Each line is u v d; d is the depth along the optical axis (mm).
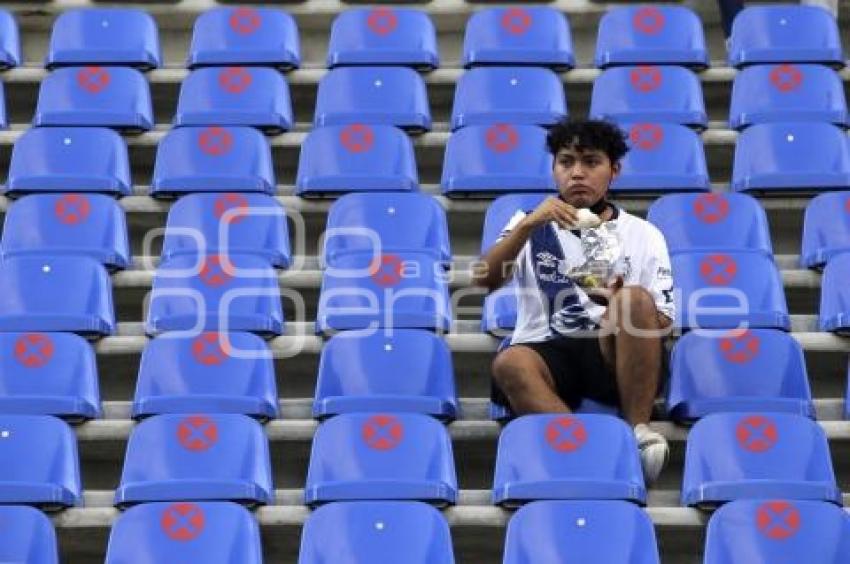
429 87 25578
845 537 16703
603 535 16641
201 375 19109
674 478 18875
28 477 17891
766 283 20109
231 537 16891
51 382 19172
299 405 19250
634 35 25578
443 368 19031
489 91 24297
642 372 17766
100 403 19203
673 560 18031
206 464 17922
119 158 23125
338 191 22547
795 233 22859
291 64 25625
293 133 24266
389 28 25891
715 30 27031
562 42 25547
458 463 19047
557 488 17297
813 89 24375
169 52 27219
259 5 27344
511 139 22766
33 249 21438
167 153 23016
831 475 17688
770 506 16812
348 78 24531
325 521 16797
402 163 22938
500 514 17453
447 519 17453
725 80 25328
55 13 27156
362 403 18625
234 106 24375
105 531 17750
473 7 27000
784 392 18844
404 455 17844
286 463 19156
